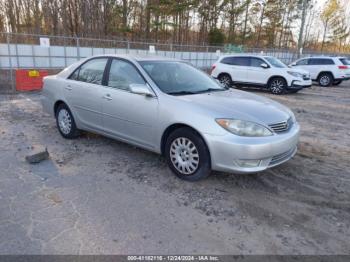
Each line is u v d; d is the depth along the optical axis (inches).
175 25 1247.5
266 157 141.1
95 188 146.0
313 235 116.4
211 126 140.3
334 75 682.8
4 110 307.3
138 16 1194.0
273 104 172.1
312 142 235.8
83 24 1003.9
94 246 105.3
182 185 151.3
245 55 555.5
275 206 135.7
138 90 160.1
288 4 1796.3
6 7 978.7
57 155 186.7
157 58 192.2
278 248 108.3
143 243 107.8
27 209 126.6
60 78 217.5
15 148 196.5
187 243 108.9
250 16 1708.9
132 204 132.8
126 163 176.2
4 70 513.3
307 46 2009.1
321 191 151.1
